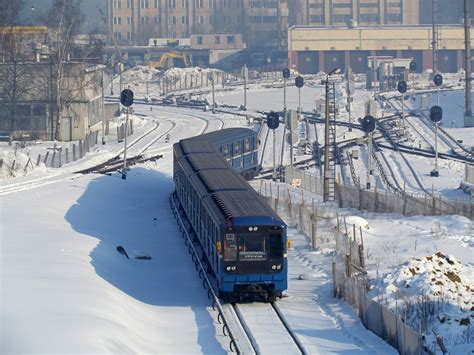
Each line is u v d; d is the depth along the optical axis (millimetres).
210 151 62594
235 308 37969
